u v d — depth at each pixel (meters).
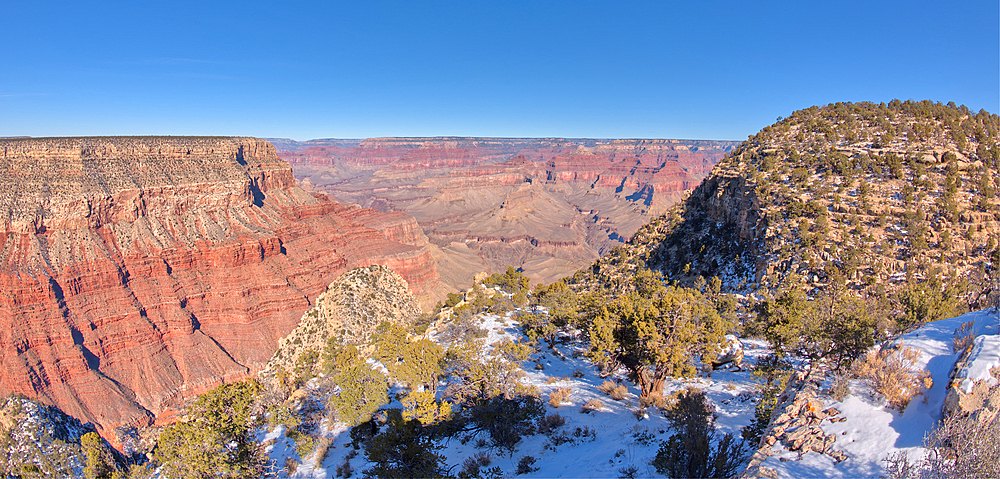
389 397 32.38
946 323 17.45
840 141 68.50
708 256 65.19
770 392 19.59
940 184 54.69
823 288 45.62
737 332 36.47
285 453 29.33
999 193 52.69
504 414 23.91
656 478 15.67
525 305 57.28
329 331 63.72
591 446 20.52
